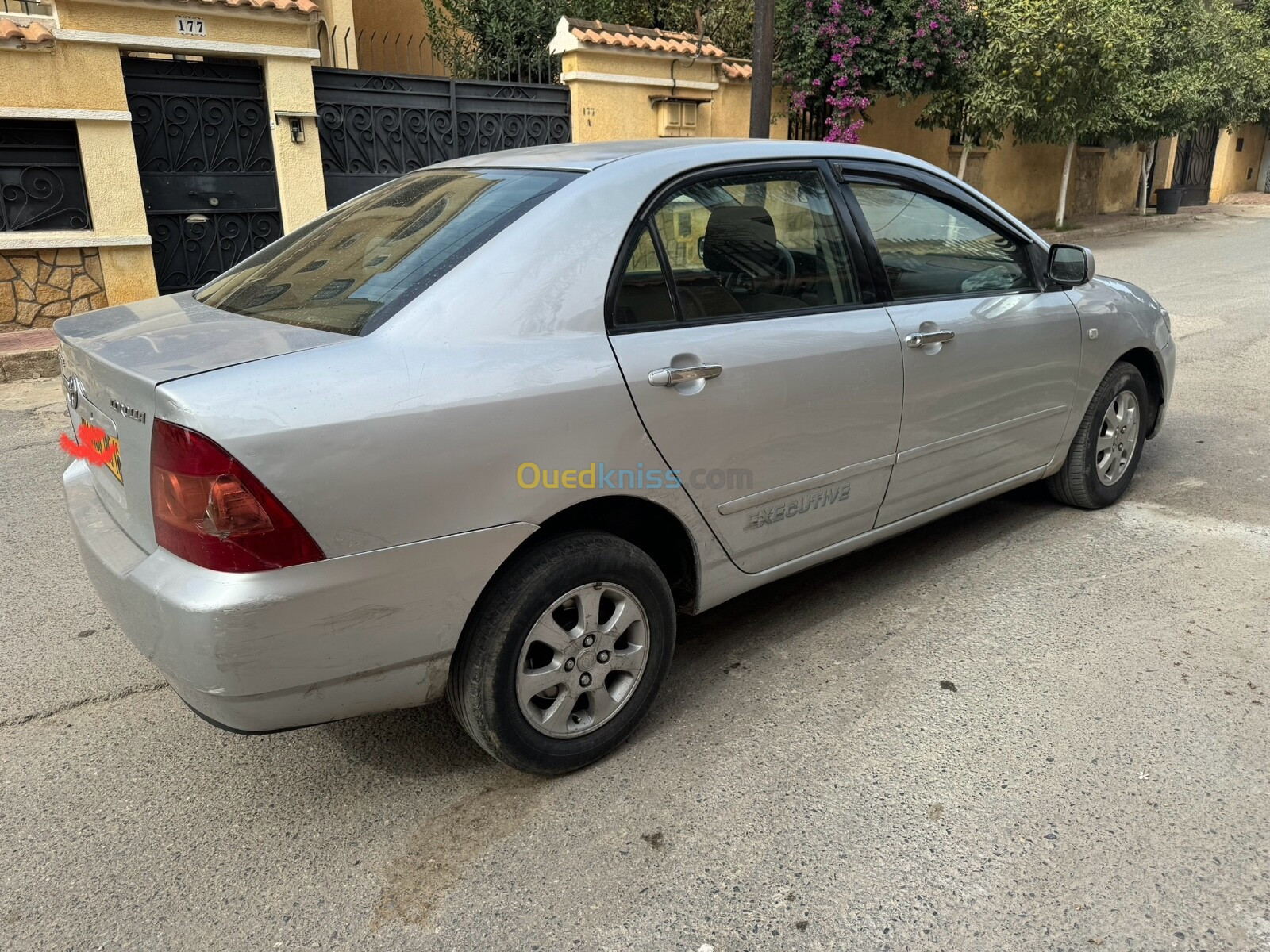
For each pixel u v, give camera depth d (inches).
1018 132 600.1
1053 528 165.3
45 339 320.5
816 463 117.4
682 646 130.3
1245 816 92.9
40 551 164.6
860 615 136.8
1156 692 114.6
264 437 77.2
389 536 83.4
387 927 82.4
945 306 132.6
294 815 97.6
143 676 125.0
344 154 387.5
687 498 104.5
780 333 111.2
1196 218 827.4
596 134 444.8
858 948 78.8
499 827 95.0
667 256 104.4
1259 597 137.8
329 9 457.1
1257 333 327.9
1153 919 80.8
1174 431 220.4
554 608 96.0
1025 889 84.5
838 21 511.5
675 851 90.7
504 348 90.6
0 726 113.7
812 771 102.0
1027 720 109.7
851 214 124.6
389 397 83.0
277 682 81.4
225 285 115.5
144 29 324.8
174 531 80.0
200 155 353.7
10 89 307.6
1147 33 583.2
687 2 547.8
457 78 485.7
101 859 91.4
